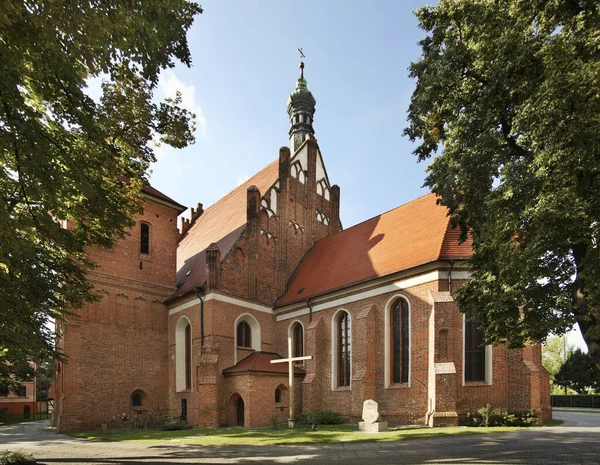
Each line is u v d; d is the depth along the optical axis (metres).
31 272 15.48
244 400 28.97
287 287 37.12
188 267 39.03
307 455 16.39
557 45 11.44
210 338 30.89
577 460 13.47
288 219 38.31
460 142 16.48
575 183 11.57
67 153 13.68
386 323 27.86
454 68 16.19
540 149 12.45
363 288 29.56
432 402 24.06
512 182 12.93
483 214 15.72
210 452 18.14
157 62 13.88
